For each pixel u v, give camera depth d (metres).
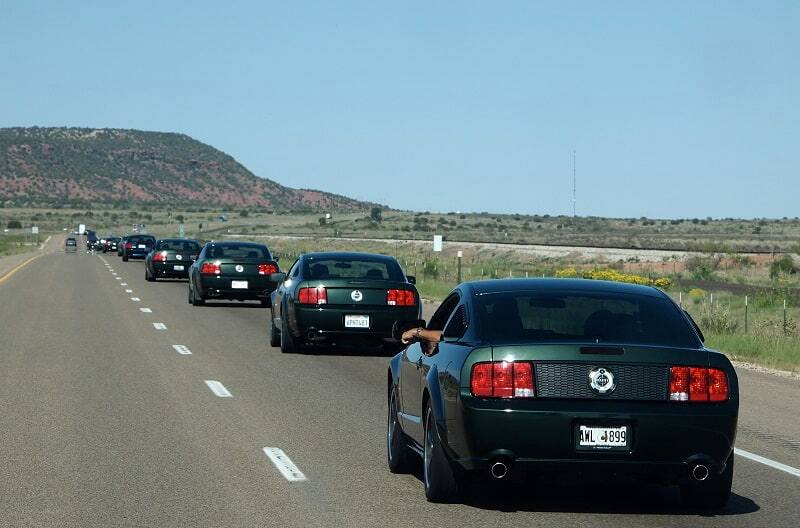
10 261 182.12
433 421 21.78
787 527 20.69
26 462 25.88
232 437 29.47
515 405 20.23
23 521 20.41
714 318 68.69
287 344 51.09
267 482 24.00
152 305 81.06
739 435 31.55
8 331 59.62
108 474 24.64
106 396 36.72
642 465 20.28
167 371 43.69
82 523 20.30
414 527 20.27
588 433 20.23
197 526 20.17
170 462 26.03
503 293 22.59
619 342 21.09
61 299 85.88
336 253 53.19
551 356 20.41
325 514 21.17
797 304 94.50
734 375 20.89
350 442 28.98
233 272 78.94
